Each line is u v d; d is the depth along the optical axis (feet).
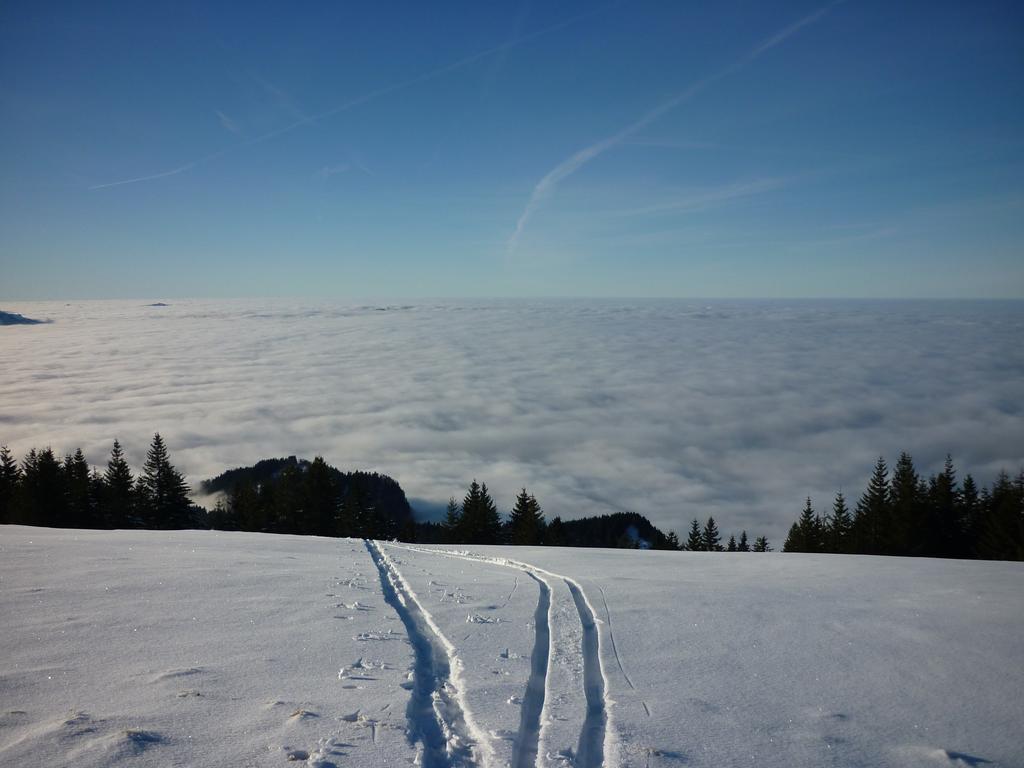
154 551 35.94
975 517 105.40
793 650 20.61
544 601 27.09
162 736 12.96
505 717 14.88
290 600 25.09
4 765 11.50
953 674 18.69
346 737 13.30
